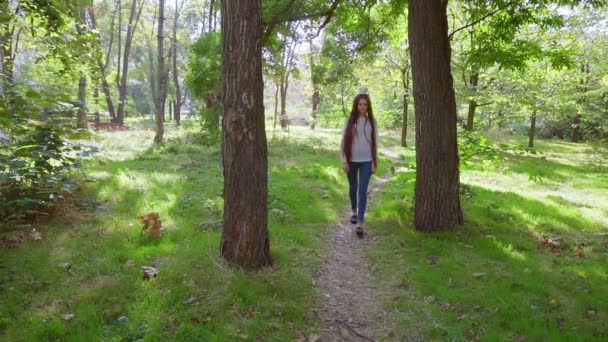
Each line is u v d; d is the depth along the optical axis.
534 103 16.86
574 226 5.98
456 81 17.22
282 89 25.08
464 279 3.96
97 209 5.70
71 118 5.56
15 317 2.99
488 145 6.69
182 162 10.60
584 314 3.35
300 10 6.96
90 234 4.66
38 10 7.04
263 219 3.94
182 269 3.76
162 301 3.24
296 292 3.61
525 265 4.30
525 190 9.16
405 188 8.05
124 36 42.06
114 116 29.44
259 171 3.85
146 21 36.75
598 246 5.09
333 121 27.61
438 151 5.20
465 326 3.16
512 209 6.66
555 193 8.99
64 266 3.79
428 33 5.06
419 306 3.49
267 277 3.74
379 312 3.47
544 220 6.10
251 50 3.64
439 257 4.54
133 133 19.34
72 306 3.17
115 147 13.64
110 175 7.71
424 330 3.15
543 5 6.43
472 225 5.54
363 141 5.45
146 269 3.78
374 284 3.99
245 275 3.73
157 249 4.32
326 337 3.09
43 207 5.16
